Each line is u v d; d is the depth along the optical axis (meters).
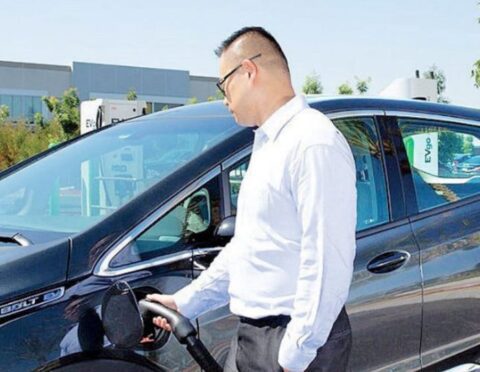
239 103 2.13
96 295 2.29
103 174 2.98
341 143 1.95
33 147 22.19
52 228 2.68
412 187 3.25
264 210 2.02
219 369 2.22
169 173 2.63
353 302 2.87
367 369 2.95
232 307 2.18
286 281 2.03
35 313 2.19
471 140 3.59
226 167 2.70
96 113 11.56
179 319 2.20
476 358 3.39
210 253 2.55
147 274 2.40
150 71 48.31
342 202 1.90
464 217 3.35
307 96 3.28
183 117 3.40
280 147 1.99
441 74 27.20
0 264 2.24
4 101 45.03
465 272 3.27
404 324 3.06
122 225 2.44
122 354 2.31
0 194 3.19
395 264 3.02
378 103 3.31
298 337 1.91
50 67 46.16
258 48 2.09
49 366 2.18
